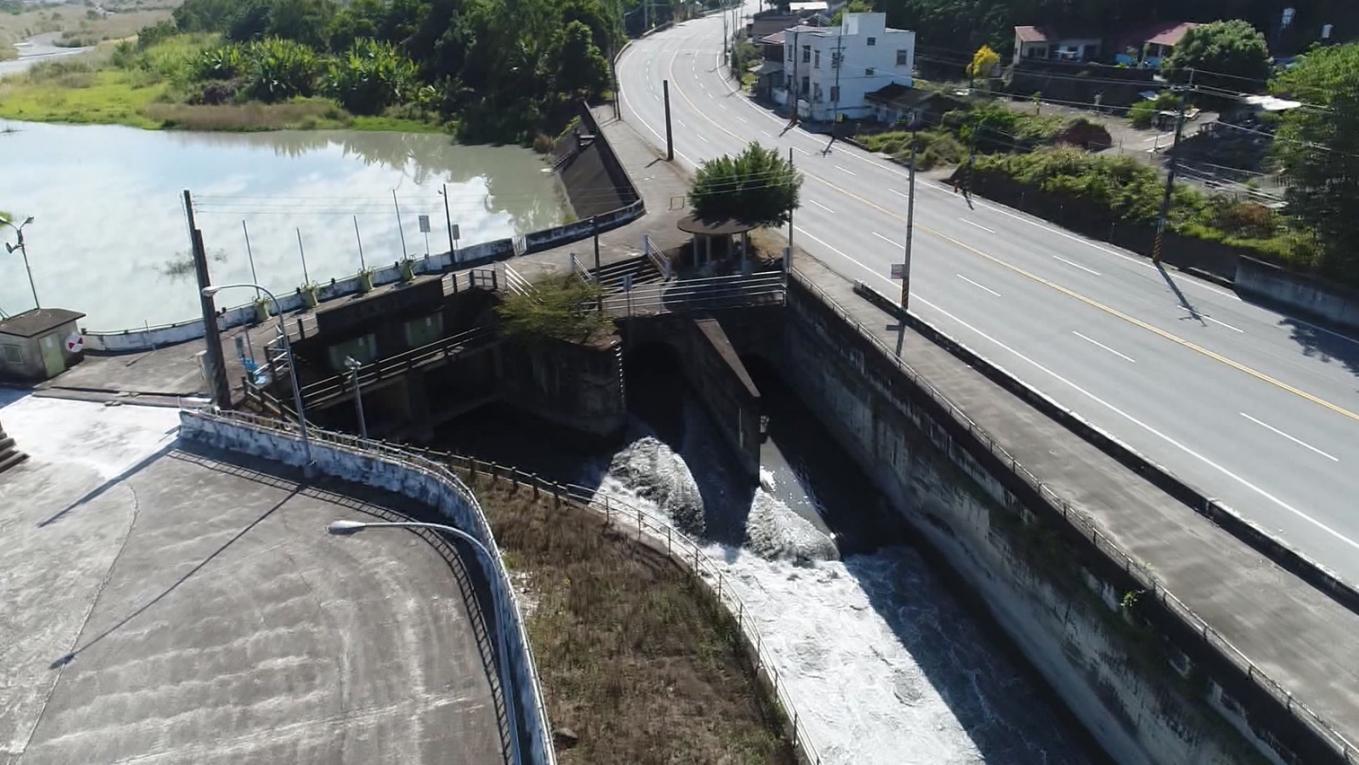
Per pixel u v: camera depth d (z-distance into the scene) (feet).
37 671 85.46
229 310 159.33
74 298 218.79
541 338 152.97
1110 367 138.62
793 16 447.42
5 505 110.63
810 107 319.06
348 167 339.16
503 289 168.55
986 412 126.21
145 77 523.29
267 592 93.97
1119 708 95.50
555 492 127.54
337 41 509.35
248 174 332.60
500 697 81.00
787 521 136.56
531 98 390.83
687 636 102.06
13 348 142.31
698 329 160.15
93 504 110.32
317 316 150.10
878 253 190.60
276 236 257.55
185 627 89.86
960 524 122.52
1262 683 77.46
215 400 129.18
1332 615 87.97
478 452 155.12
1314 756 73.05
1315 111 154.10
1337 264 152.25
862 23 311.47
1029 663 111.14
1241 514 103.81
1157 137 238.48
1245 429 120.98
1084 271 177.06
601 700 93.40
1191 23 301.02
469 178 317.42
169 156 364.58
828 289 171.83
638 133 307.37
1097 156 214.48
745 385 142.61
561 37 383.86
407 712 79.82
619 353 151.53
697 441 154.92
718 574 114.52
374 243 248.32
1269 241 165.07
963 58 353.10
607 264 182.39
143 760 76.18
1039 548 105.09
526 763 74.95
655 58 450.30
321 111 420.36
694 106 350.64
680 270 181.78
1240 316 154.20
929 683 109.91
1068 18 332.19
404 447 135.85
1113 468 112.68
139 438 125.59
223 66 480.23
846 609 121.80
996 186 224.33
